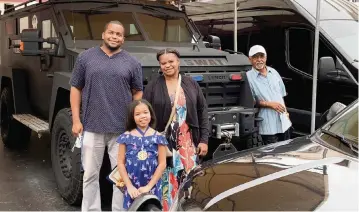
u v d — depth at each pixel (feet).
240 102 17.20
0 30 26.37
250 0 23.91
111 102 13.32
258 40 23.44
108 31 13.20
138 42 19.60
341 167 8.09
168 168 13.15
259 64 16.98
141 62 15.65
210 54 17.40
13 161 22.15
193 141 13.85
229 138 15.99
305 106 20.61
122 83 13.35
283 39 21.85
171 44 20.31
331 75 18.95
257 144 16.88
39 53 18.02
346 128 10.26
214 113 15.81
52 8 19.30
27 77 22.30
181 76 14.08
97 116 13.34
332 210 6.71
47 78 19.43
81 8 19.44
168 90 13.42
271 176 8.14
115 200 13.61
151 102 13.42
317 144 9.86
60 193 16.67
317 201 6.99
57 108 17.48
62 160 16.66
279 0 22.08
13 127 23.89
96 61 13.26
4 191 17.71
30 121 20.43
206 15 27.63
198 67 16.34
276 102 16.93
